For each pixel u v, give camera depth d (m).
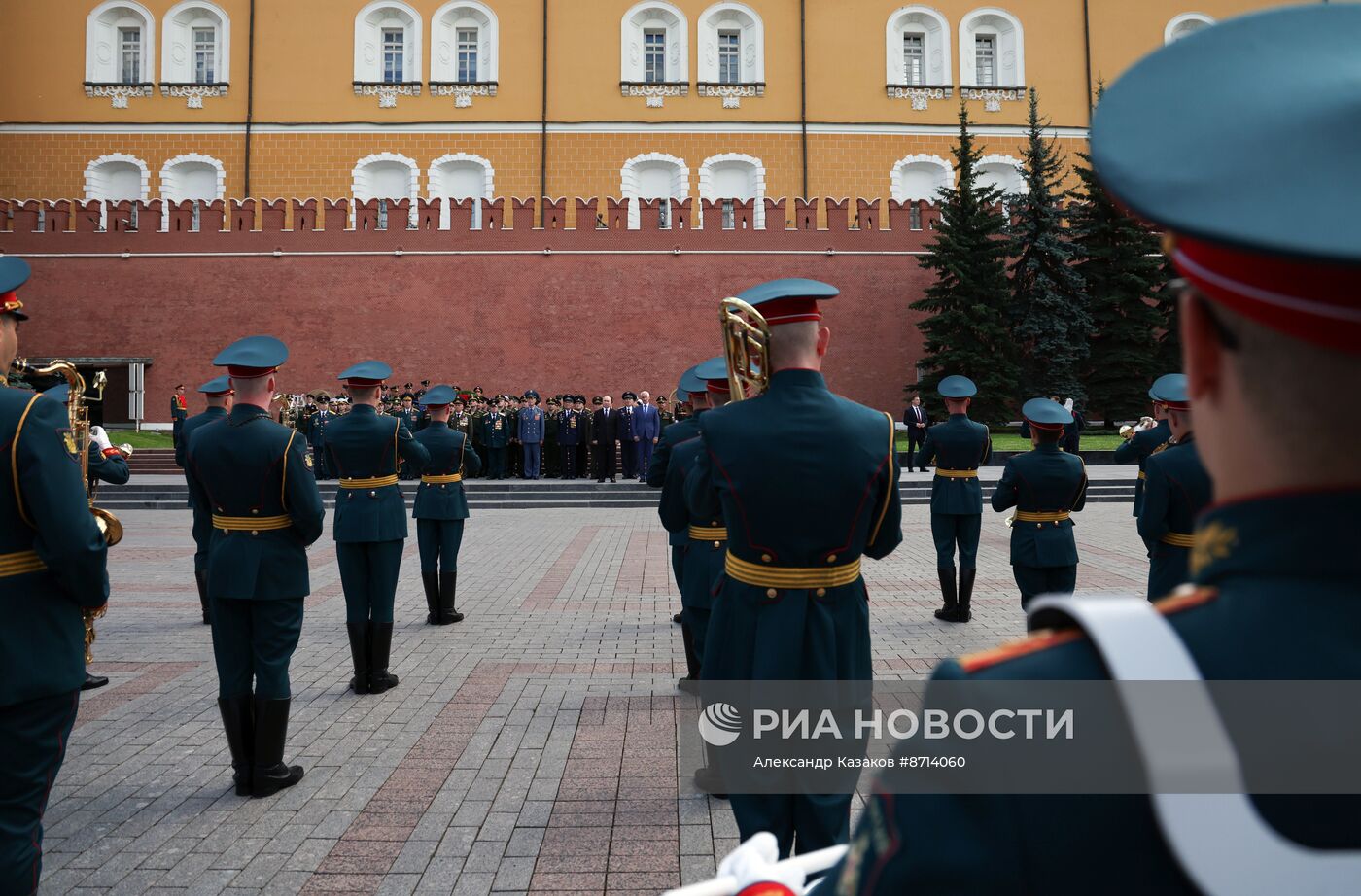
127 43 37.47
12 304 3.03
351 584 6.18
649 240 30.55
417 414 22.73
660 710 5.71
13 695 2.77
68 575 2.85
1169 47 0.79
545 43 37.16
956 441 8.28
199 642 7.61
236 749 4.47
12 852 2.75
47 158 36.44
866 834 0.85
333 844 3.91
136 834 4.01
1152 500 5.30
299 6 37.09
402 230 30.31
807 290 3.00
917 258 30.64
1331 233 0.60
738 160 37.41
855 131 37.78
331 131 36.81
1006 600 9.43
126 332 29.89
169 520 17.22
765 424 2.94
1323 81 0.70
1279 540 0.73
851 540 2.94
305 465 4.64
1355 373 0.68
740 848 1.43
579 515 18.52
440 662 6.97
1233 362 0.76
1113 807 0.73
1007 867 0.75
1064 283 30.03
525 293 30.31
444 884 3.55
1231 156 0.67
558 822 4.10
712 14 37.75
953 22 38.50
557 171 37.03
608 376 30.23
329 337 30.00
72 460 2.94
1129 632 0.78
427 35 37.31
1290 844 0.69
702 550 5.20
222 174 36.56
